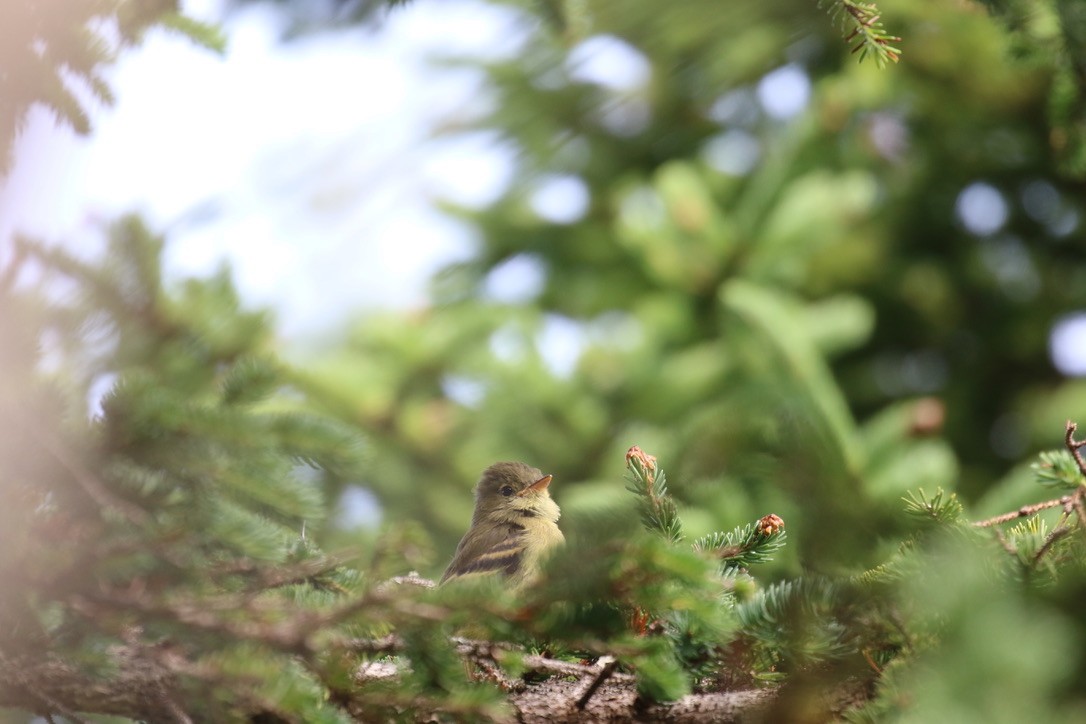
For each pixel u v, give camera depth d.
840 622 5.12
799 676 5.26
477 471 13.38
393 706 4.88
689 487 10.26
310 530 5.67
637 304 15.24
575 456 13.62
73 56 5.88
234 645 4.70
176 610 4.55
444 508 13.26
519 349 14.12
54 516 4.54
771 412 11.46
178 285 9.16
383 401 13.20
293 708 4.51
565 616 4.75
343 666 4.83
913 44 16.62
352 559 4.96
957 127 17.56
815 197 14.78
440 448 13.30
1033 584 4.90
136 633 5.07
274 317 10.25
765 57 17.03
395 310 14.23
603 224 18.23
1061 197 18.22
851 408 18.06
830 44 17.64
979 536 5.16
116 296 8.58
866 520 7.41
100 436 4.56
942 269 18.33
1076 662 4.30
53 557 4.44
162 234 8.95
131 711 5.19
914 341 18.47
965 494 16.89
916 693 4.43
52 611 4.85
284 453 4.83
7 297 5.38
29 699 5.14
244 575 4.82
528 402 13.63
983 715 4.09
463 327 13.90
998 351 18.30
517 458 13.58
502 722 4.95
